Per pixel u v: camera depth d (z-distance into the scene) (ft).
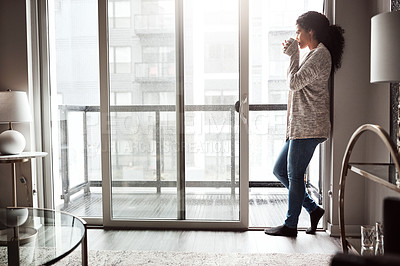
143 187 11.44
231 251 9.38
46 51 11.55
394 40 6.08
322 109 10.00
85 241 6.83
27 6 11.17
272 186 14.71
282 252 9.32
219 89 11.12
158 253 9.23
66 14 11.52
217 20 11.03
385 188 9.04
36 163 11.62
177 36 11.15
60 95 11.73
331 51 10.08
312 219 10.67
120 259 8.84
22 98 10.66
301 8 12.74
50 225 7.14
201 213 11.34
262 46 13.14
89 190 11.82
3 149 10.40
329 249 9.50
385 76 6.22
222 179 11.25
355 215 10.44
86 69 11.60
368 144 10.16
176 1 11.10
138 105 11.33
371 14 9.98
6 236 6.59
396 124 8.50
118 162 11.44
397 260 2.21
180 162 11.33
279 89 13.41
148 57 11.24
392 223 3.69
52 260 5.53
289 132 10.44
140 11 11.19
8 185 11.38
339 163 10.43
